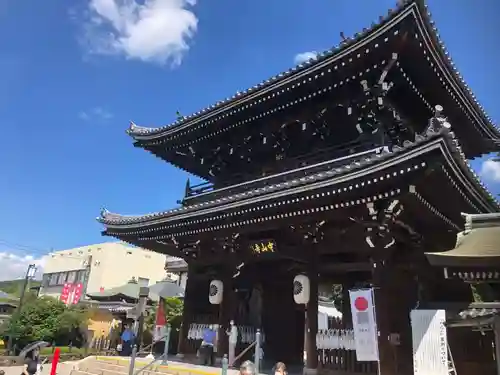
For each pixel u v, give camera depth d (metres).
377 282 13.56
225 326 18.70
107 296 48.56
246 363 7.77
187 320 21.00
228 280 19.25
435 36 14.50
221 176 23.48
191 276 21.64
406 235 14.20
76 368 19.67
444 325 11.94
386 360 12.59
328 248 15.54
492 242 10.95
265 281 20.86
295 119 18.53
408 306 13.74
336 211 14.42
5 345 40.12
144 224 21.03
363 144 16.42
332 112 17.53
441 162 11.52
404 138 17.48
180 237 20.69
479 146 21.05
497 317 10.07
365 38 14.56
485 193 14.94
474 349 13.21
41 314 40.50
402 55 14.77
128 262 63.50
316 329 15.31
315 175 14.22
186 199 23.11
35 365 19.00
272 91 17.75
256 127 20.08
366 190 13.18
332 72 16.00
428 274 14.41
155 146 24.41
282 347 20.73
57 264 66.88
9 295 60.25
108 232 23.56
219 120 20.45
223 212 17.27
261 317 20.92
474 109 18.48
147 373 16.28
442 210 14.44
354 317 13.19
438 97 17.16
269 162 21.31
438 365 11.77
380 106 15.64
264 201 15.53
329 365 14.57
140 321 24.95
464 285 15.80
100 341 40.72
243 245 18.56
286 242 16.95
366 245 14.35
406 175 12.13
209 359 18.47
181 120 21.91
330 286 22.00
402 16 13.50
